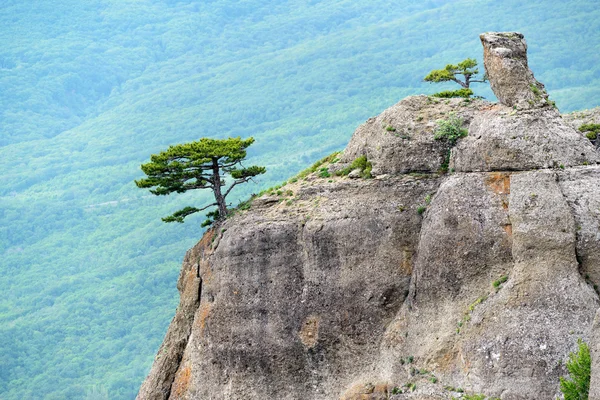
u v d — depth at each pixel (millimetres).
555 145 88438
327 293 97875
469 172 92625
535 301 82562
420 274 92188
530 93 92188
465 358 84625
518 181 87625
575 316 81125
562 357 80125
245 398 99875
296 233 100625
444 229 90875
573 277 82500
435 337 88875
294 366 98312
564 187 86000
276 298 100000
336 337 96812
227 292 102625
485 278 87875
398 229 96438
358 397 92938
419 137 98562
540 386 80000
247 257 102000
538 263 84000
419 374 88438
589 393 72062
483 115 95000
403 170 98750
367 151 102812
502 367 81812
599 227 83938
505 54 94125
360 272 96938
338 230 98500
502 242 87562
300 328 98375
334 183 102312
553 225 84312
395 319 94688
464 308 88000
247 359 100312
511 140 89375
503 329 82875
